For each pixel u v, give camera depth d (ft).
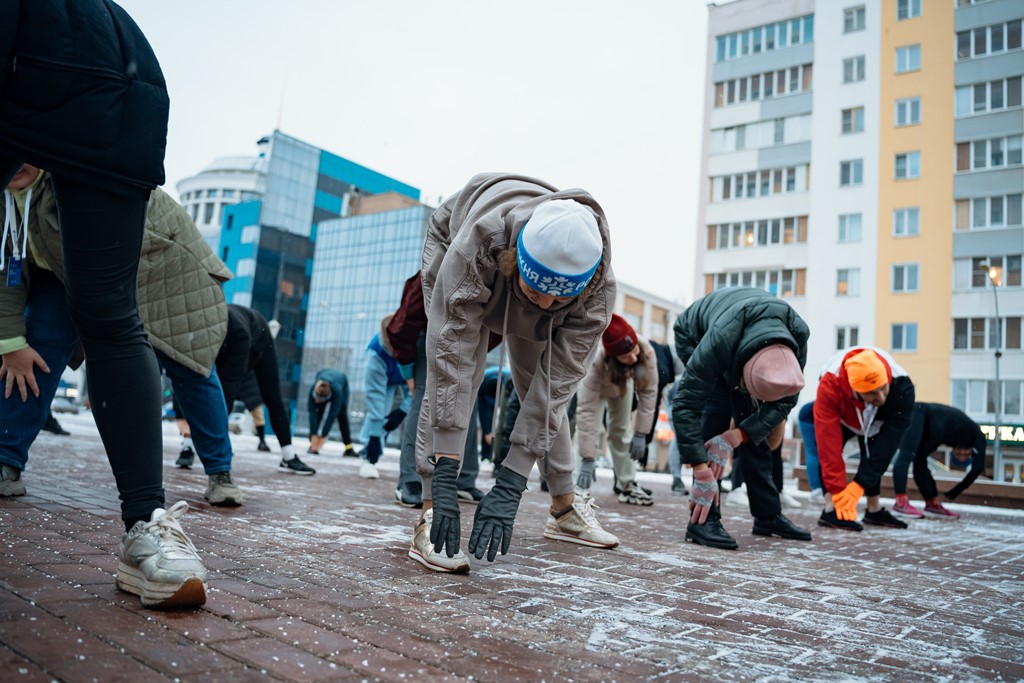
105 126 5.53
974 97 92.02
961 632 7.54
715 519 13.26
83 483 13.25
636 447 18.47
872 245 95.35
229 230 197.16
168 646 5.01
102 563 7.16
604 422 24.26
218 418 12.59
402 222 177.17
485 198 8.71
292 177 196.13
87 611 5.60
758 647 6.36
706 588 8.89
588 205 8.51
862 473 18.66
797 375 12.67
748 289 14.14
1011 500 35.86
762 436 13.48
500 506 8.10
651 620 7.04
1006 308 88.43
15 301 10.34
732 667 5.70
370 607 6.59
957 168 92.07
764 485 15.30
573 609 7.21
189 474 17.81
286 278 193.47
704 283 105.60
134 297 6.27
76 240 5.71
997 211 90.02
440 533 7.99
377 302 178.29
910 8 95.86
